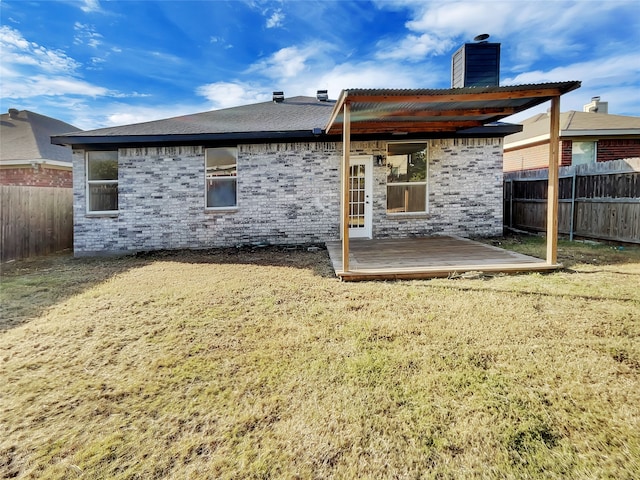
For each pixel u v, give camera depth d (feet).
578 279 16.99
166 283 18.57
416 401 7.99
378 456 6.51
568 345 10.32
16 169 41.75
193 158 29.48
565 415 7.39
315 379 8.99
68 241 32.71
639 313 12.48
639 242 24.52
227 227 29.91
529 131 45.01
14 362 10.21
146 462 6.52
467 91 17.54
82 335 12.01
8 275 21.31
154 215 29.55
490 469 6.15
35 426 7.54
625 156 39.60
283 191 29.94
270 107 37.42
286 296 15.72
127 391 8.73
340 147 29.91
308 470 6.26
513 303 13.91
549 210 18.98
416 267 19.20
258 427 7.38
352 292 16.03
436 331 11.50
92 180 29.89
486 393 8.18
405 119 24.09
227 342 11.23
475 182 30.81
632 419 7.22
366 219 30.81
